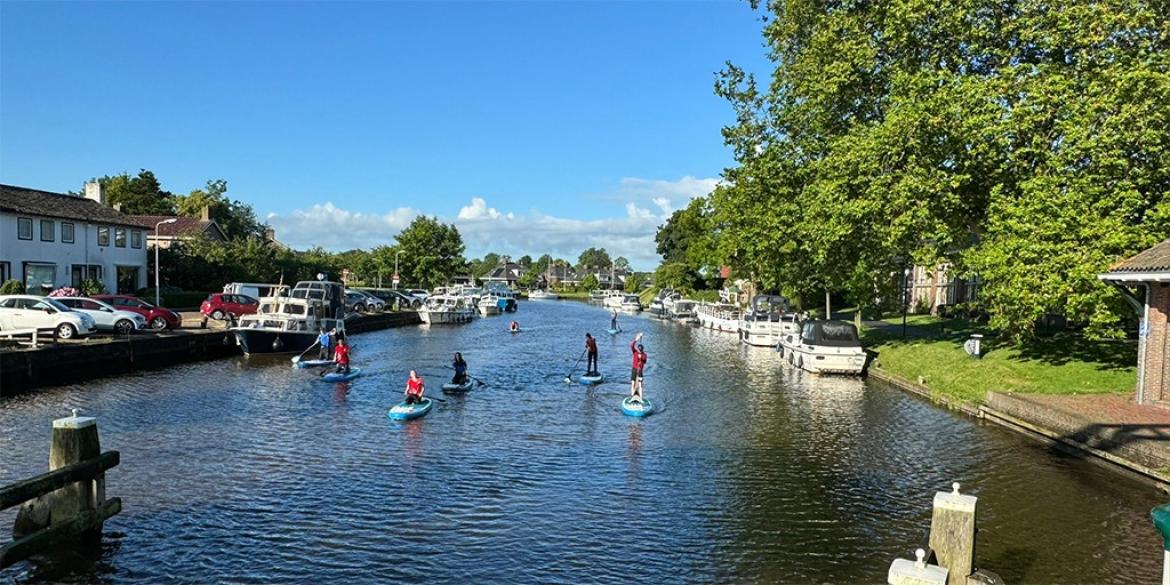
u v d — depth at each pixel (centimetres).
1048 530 1166
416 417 2062
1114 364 2333
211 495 1333
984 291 2377
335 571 1016
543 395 2505
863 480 1455
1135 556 1067
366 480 1437
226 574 1004
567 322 6988
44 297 3120
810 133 3438
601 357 3819
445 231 10181
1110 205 2020
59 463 1068
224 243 6625
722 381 2911
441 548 1101
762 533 1170
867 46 2928
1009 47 2598
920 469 1528
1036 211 2112
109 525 1177
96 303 3300
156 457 1588
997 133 2275
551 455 1648
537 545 1116
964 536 851
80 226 5031
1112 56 2183
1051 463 1562
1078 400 1897
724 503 1313
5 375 2428
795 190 3531
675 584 987
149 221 7481
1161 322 1811
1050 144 2306
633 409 2128
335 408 2195
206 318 4056
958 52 2772
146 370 2978
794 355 3400
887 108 2895
